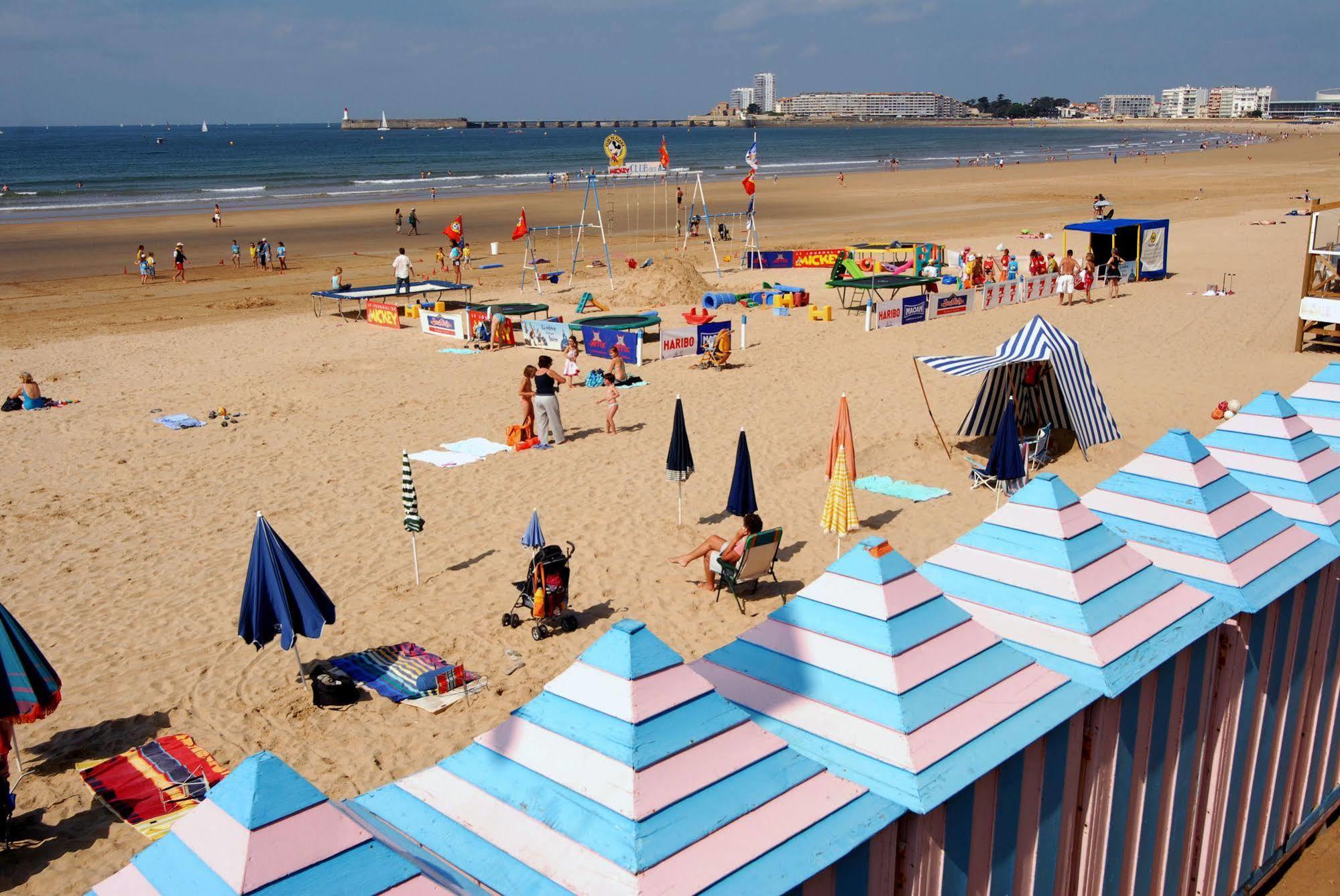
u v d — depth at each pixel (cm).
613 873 345
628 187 8744
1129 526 637
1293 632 638
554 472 1566
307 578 918
